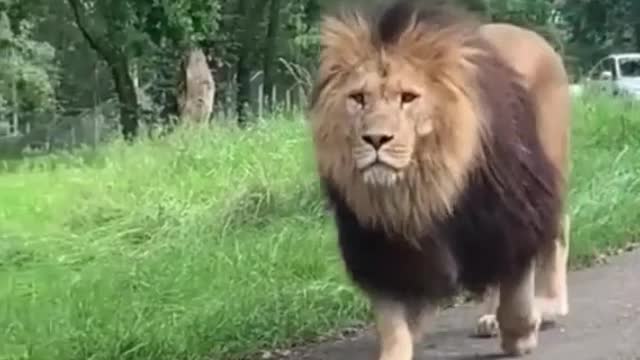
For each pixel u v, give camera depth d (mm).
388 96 5172
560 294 7129
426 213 5387
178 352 7117
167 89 31359
